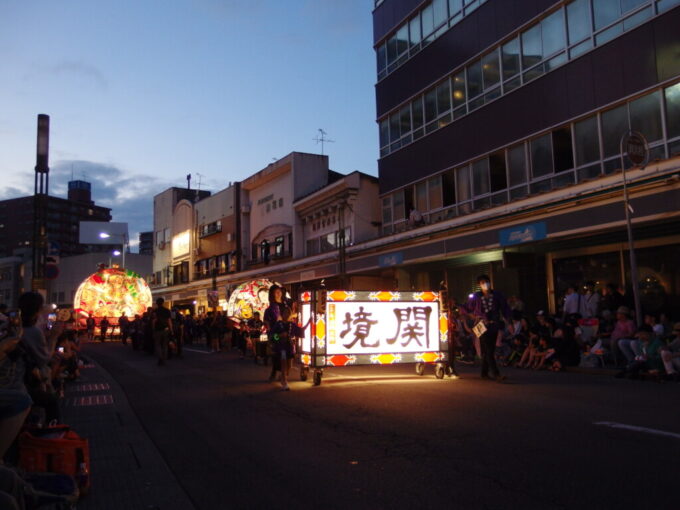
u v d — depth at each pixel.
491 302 11.06
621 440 5.89
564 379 11.58
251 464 5.62
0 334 4.74
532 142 19.44
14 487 3.27
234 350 23.88
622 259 16.47
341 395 9.38
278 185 40.50
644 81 15.67
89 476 5.18
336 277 29.83
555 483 4.61
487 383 10.62
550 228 16.34
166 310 16.50
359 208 30.81
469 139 22.23
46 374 5.89
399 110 26.89
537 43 19.30
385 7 28.08
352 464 5.42
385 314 11.25
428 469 5.14
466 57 22.52
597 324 14.20
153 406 9.16
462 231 19.75
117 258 80.00
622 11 16.38
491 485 4.64
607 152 16.78
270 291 10.74
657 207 13.50
